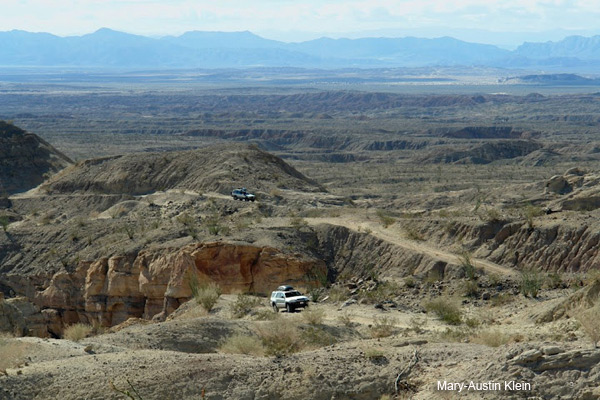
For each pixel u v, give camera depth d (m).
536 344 29.84
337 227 90.75
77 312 92.06
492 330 42.31
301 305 57.84
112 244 95.00
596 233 70.19
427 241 84.19
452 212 103.94
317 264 82.62
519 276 66.06
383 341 37.19
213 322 44.69
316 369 32.31
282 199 130.88
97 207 143.12
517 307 51.91
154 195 142.38
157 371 33.09
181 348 41.62
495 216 82.06
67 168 169.88
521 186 156.88
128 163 158.62
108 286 88.25
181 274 80.25
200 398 31.39
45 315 91.94
